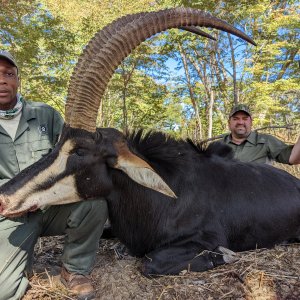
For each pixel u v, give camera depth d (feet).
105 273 4.46
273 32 20.26
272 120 23.40
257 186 5.36
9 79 4.24
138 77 22.29
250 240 5.24
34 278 4.33
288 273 4.49
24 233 4.04
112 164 4.21
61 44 18.54
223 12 17.78
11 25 16.79
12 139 4.29
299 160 4.68
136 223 4.68
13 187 3.69
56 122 4.66
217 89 25.63
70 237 4.23
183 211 4.77
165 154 4.93
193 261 4.50
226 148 5.64
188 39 19.69
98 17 19.48
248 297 4.09
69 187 3.98
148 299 4.01
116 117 27.09
